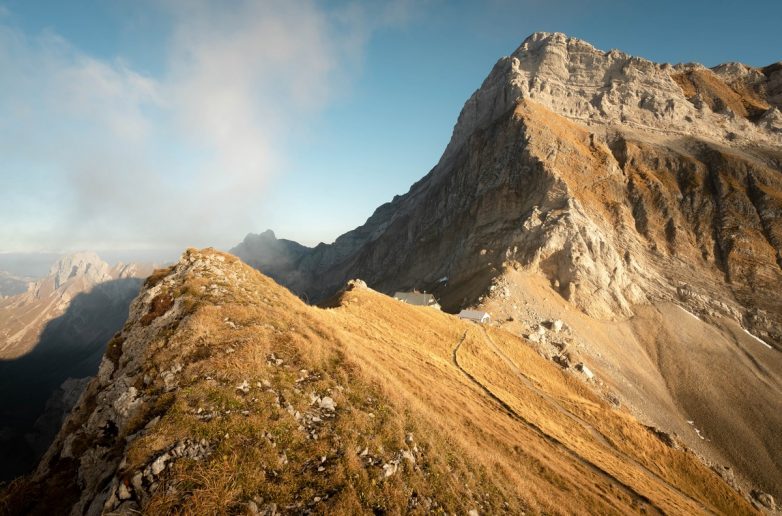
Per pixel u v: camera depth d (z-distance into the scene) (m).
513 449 26.42
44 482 14.19
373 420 16.69
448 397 30.62
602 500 25.45
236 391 14.79
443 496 14.62
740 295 117.12
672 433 74.00
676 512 30.94
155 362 16.72
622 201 145.50
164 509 10.20
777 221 134.00
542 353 79.81
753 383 89.56
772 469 69.44
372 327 46.09
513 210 141.50
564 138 159.38
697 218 141.00
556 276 116.00
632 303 114.56
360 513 11.95
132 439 12.98
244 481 11.45
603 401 70.00
